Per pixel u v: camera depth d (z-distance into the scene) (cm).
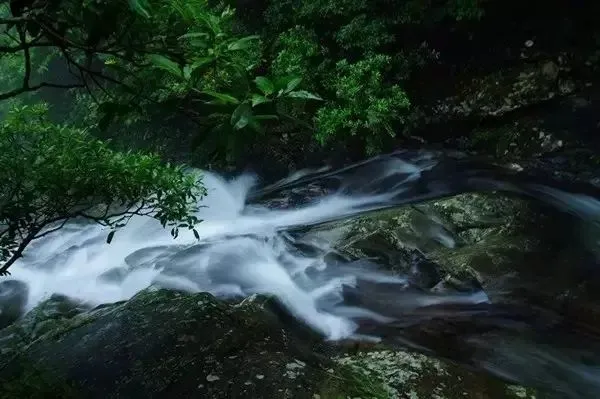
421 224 659
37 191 361
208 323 417
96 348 405
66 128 383
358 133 973
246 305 479
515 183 845
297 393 346
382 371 393
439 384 379
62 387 360
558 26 938
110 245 855
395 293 579
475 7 891
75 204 383
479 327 515
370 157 996
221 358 380
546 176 842
